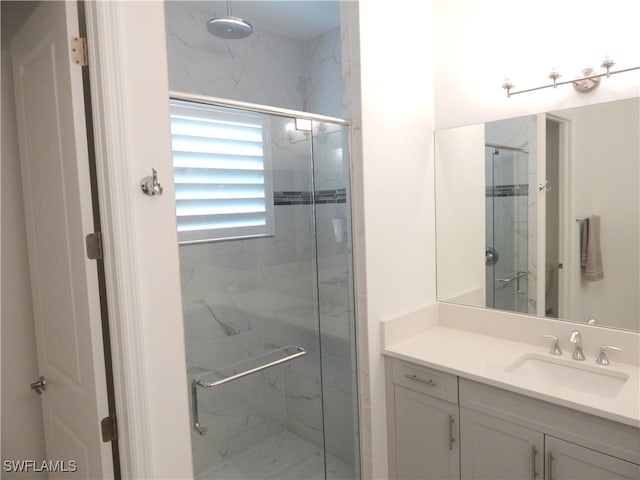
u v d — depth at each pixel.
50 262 1.56
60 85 1.32
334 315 2.12
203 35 2.53
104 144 1.23
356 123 1.92
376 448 2.04
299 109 3.03
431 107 2.29
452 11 2.18
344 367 2.11
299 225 2.19
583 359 1.78
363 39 1.89
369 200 1.95
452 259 2.29
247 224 2.12
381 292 2.03
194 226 1.92
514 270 2.06
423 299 2.28
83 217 1.28
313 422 2.22
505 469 1.65
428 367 1.85
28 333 1.85
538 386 1.55
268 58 2.84
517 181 2.02
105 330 1.36
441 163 2.29
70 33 1.25
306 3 2.49
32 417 1.88
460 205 2.23
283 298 2.26
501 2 2.00
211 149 1.90
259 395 2.21
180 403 1.41
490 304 2.16
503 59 2.02
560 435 1.48
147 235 1.31
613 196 1.75
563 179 1.88
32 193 1.64
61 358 1.57
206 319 2.02
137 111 1.28
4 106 1.73
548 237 1.94
